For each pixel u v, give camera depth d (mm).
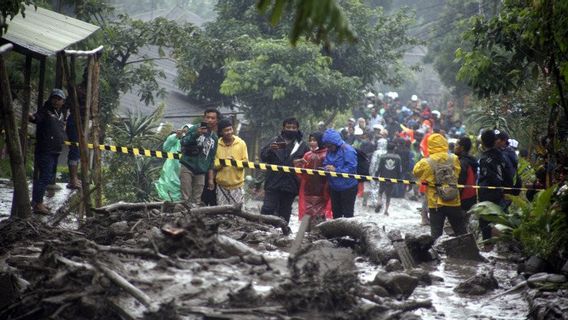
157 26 40156
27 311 12172
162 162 34375
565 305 14031
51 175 23484
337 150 23797
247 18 49094
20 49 21125
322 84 45469
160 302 11812
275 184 24031
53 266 13359
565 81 18109
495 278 16906
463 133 55812
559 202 17156
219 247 14266
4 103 18172
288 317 11836
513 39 23156
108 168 32031
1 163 31141
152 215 18094
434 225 22109
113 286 12148
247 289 12242
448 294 15992
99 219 17781
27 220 16891
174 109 49438
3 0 20094
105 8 38281
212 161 23812
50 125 22312
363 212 39719
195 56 43281
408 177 46094
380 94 65000
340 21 8664
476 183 25000
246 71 44312
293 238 17734
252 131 48062
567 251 16828
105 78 37250
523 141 31250
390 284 14414
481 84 23938
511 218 19453
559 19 17656
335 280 12703
